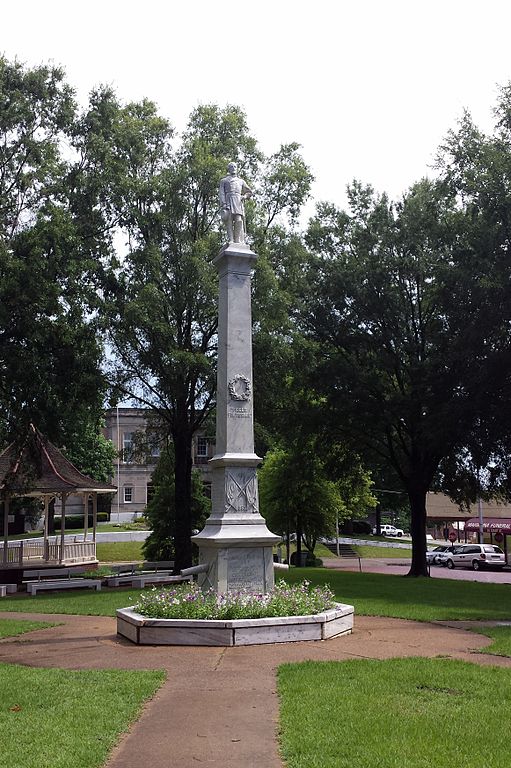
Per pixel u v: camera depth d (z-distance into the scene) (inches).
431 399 1081.4
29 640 491.2
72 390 999.6
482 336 956.6
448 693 317.1
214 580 510.9
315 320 1214.9
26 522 2292.1
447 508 2514.8
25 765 226.5
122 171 1041.5
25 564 1200.2
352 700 302.0
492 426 985.5
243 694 318.3
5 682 338.3
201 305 989.2
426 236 1190.9
